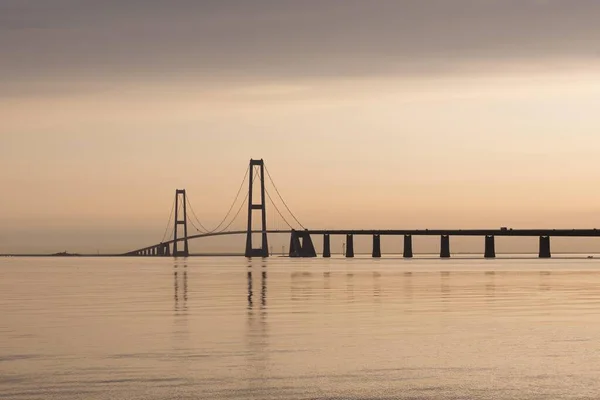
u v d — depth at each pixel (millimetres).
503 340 68312
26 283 175625
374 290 138875
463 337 70188
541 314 90188
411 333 73000
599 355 60594
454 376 53312
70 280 191625
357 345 65562
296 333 73188
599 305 102500
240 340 68625
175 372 54438
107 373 54125
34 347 64812
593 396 48250
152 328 77562
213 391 49281
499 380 52125
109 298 121062
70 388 49906
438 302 108938
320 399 47531
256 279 189750
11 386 50406
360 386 50594
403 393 48938
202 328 77438
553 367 56125
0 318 87875
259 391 49312
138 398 47625
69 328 77812
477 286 150875
